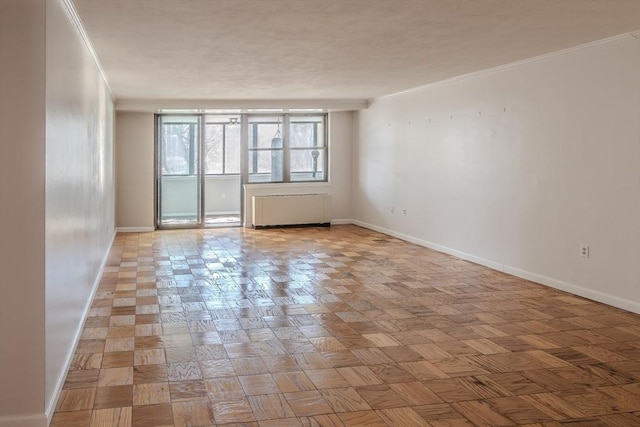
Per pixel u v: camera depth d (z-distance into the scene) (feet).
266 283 23.53
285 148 42.78
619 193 19.52
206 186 46.29
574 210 21.45
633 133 18.90
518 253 24.64
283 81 28.99
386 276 24.85
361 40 19.31
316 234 38.32
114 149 36.29
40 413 10.67
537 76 23.11
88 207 18.66
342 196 43.52
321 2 14.65
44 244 10.59
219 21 16.51
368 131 40.34
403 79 29.01
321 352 15.21
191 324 17.70
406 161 34.83
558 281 22.36
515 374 13.70
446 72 26.78
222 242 34.81
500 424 11.12
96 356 14.80
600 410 11.75
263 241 35.24
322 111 42.47
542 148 22.97
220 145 44.27
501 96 25.39
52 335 11.39
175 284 23.31
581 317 18.53
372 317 18.54
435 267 26.81
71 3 14.07
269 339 16.28
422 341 16.15
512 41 19.79
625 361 14.56
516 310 19.40
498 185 25.84
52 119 11.24
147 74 26.05
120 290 22.20
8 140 10.41
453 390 12.75
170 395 12.40
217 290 22.26
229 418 11.32
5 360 10.54
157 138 40.45
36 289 10.60
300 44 19.84
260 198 41.24
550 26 17.60
